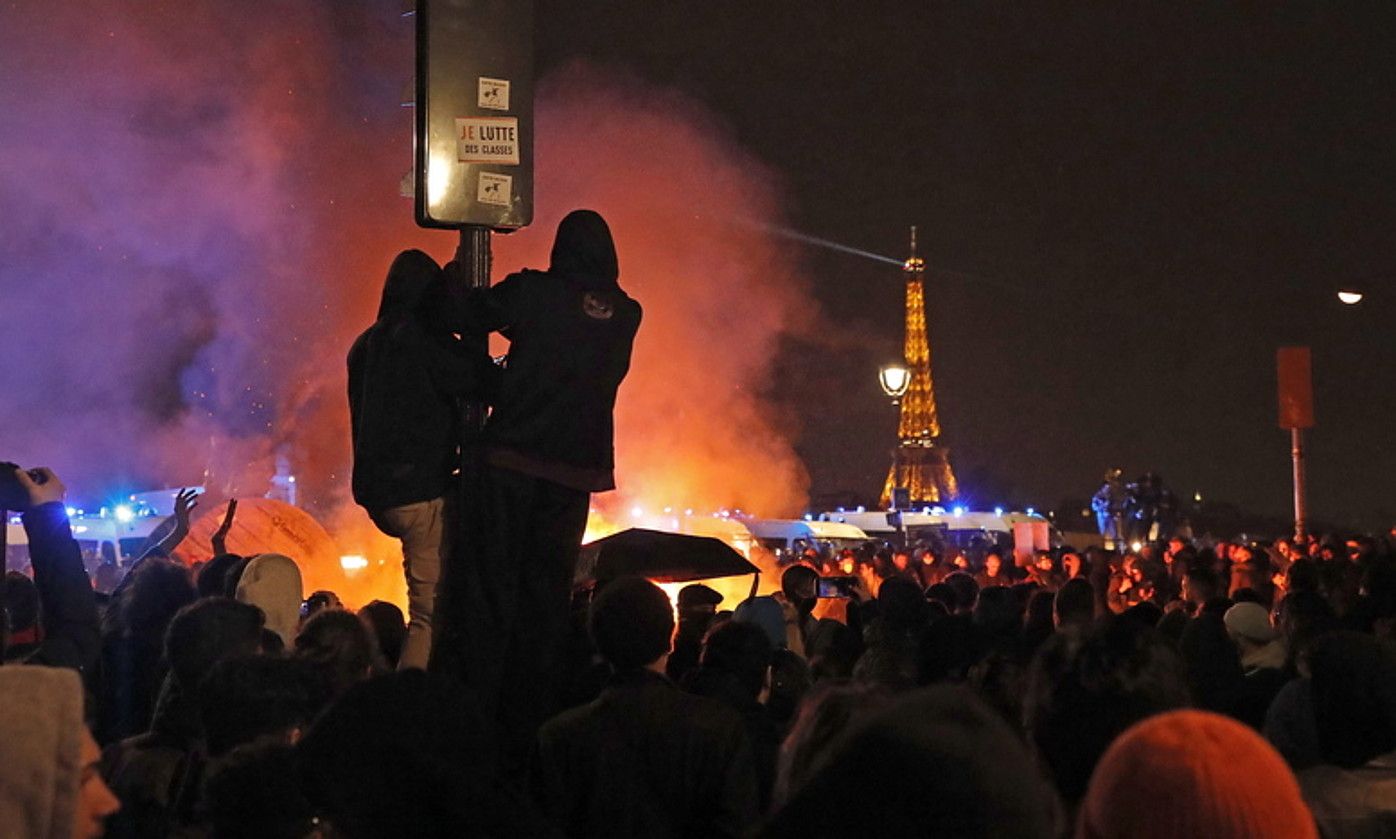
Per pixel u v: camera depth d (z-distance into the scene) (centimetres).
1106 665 392
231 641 475
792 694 820
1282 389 2791
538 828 280
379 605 736
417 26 720
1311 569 1184
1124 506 8088
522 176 719
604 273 671
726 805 512
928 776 209
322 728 288
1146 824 221
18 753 244
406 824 279
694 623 866
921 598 1009
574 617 779
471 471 650
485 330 657
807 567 1202
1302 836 219
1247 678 810
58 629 479
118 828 454
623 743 515
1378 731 470
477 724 294
